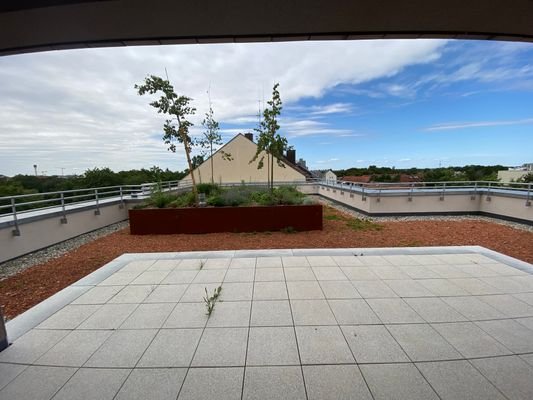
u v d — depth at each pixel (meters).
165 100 7.86
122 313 2.62
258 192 9.55
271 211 7.65
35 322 2.47
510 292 2.95
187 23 1.73
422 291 2.99
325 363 1.90
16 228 5.51
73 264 5.06
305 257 4.19
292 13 1.65
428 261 3.96
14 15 1.52
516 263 3.86
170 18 1.66
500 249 5.50
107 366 1.91
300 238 6.80
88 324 2.44
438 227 7.96
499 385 1.69
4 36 1.78
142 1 1.45
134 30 1.80
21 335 2.28
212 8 1.56
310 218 7.69
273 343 2.12
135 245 6.42
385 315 2.51
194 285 3.23
